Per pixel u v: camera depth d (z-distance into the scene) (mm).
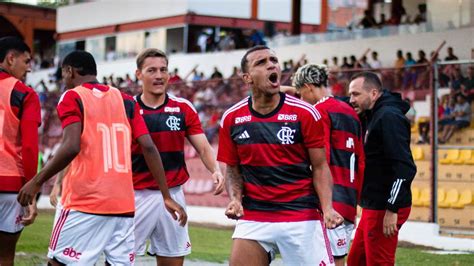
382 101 8359
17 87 8156
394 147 8016
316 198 6906
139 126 7273
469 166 17953
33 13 49312
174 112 8836
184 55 32469
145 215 8688
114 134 7031
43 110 27156
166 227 8789
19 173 8258
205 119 22203
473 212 17469
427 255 13969
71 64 7156
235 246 6961
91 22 41438
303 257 6820
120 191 6992
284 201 6820
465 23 23781
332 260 6969
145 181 8680
